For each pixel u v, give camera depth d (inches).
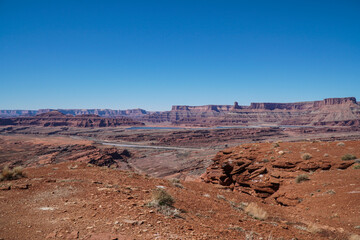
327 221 464.1
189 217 323.9
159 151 6914.4
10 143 7283.5
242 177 991.0
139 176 670.5
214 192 668.1
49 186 426.0
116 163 5083.7
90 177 552.4
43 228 230.5
